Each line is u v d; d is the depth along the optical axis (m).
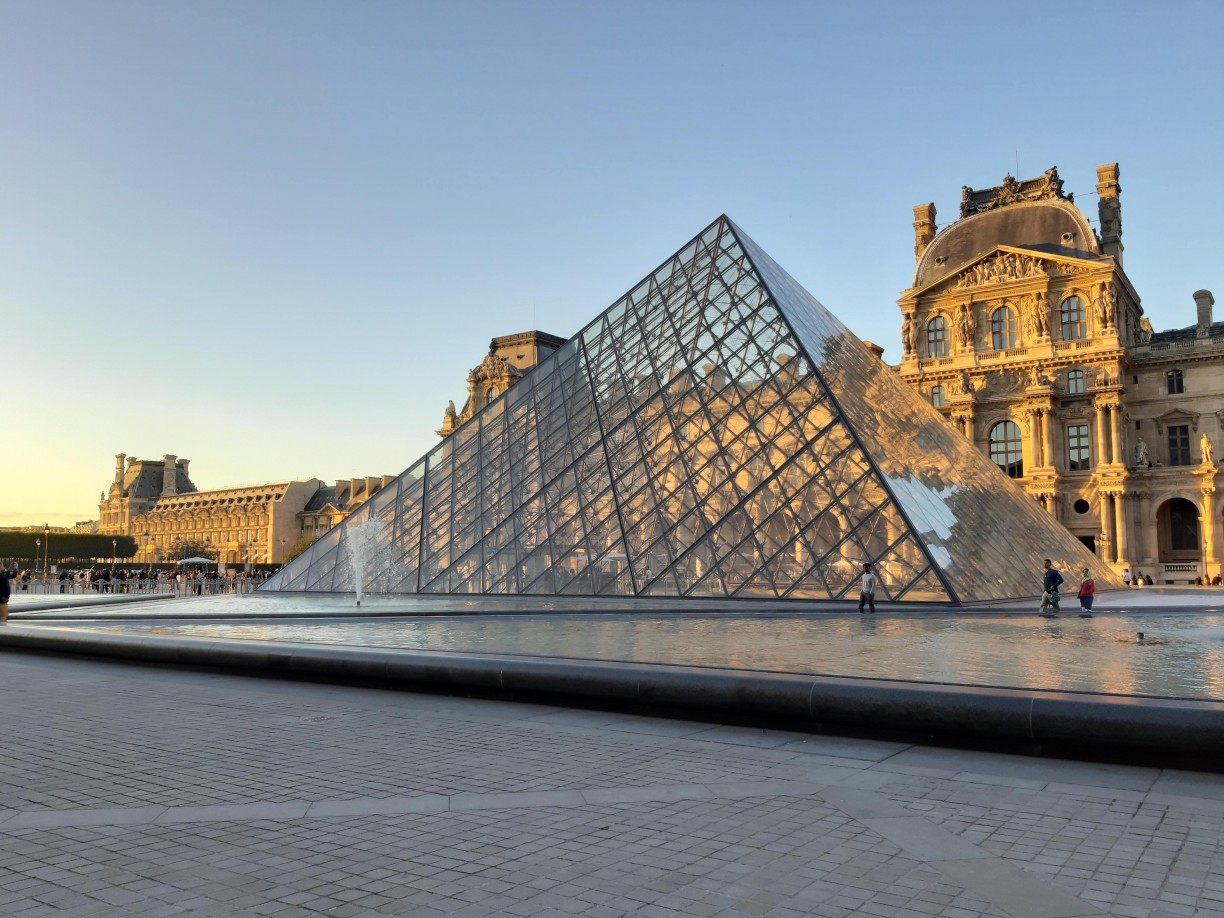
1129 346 106.44
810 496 38.72
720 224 54.72
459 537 47.88
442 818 10.27
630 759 13.09
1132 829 9.72
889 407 47.31
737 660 18.94
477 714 16.80
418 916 7.54
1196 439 101.88
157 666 24.19
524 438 51.16
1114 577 67.75
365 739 14.56
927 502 40.31
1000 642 23.62
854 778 11.94
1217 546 97.00
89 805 10.94
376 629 29.06
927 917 7.44
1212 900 7.77
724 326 48.12
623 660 18.39
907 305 113.81
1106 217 116.38
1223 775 11.93
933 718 13.68
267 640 24.98
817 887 8.10
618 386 49.94
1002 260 108.62
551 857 8.93
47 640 26.86
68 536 193.88
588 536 42.88
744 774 12.20
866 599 33.47
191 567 191.50
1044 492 101.00
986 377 108.50
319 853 9.12
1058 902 7.74
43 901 7.88
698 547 39.50
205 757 13.38
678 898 7.87
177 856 9.05
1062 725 12.76
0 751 13.87
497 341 140.88
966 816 10.22
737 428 43.00
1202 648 22.47
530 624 30.45
